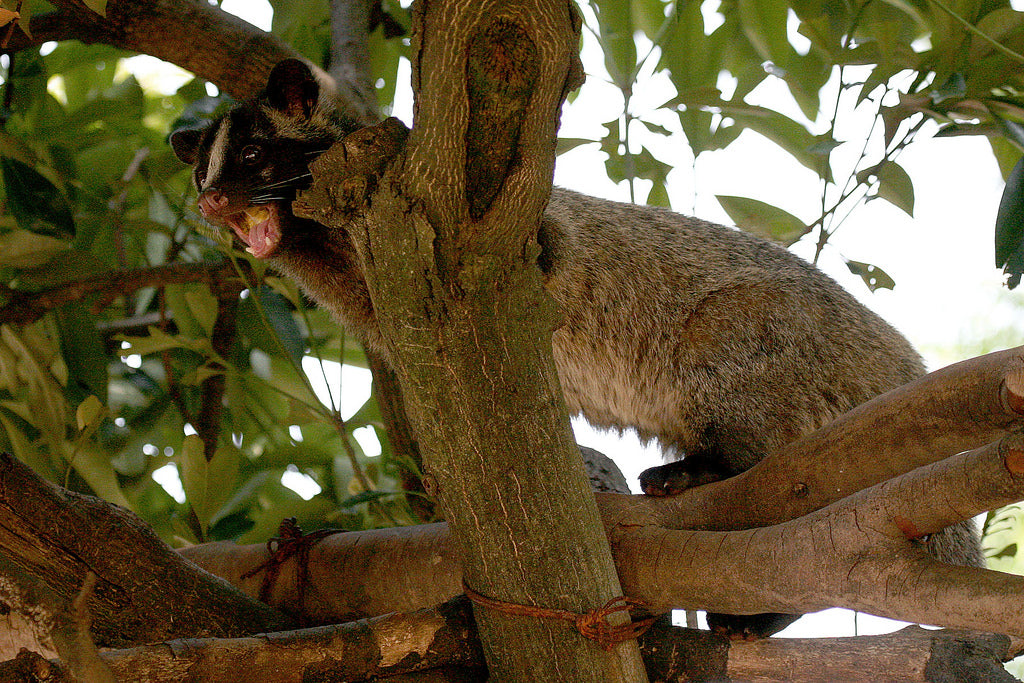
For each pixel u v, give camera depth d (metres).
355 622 5.48
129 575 5.94
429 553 6.26
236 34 8.70
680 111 9.12
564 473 4.86
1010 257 6.00
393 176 4.42
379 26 10.35
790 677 5.20
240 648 5.18
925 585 4.23
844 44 8.32
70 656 4.39
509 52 4.15
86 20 8.41
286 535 7.09
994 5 7.72
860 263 7.63
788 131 8.84
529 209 4.46
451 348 4.64
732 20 9.61
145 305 11.22
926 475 4.35
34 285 9.76
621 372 7.77
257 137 8.02
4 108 9.04
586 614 4.82
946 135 7.73
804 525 4.70
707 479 6.78
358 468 8.33
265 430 10.20
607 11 9.23
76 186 9.48
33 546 5.73
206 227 8.57
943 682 4.81
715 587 4.99
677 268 7.62
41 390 8.37
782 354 7.25
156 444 10.28
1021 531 9.79
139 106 9.97
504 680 5.08
